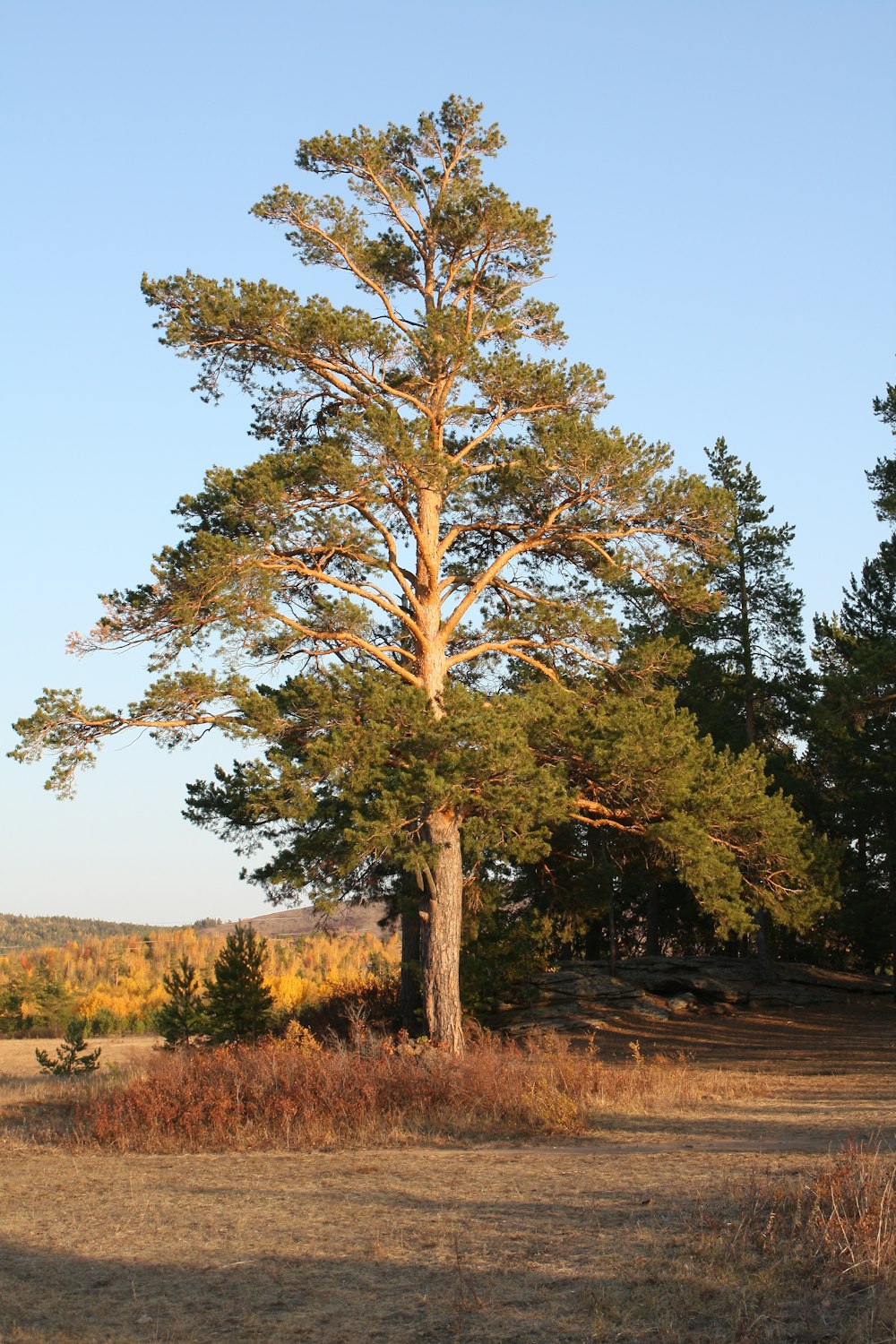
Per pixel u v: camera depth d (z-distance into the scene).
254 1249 9.49
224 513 23.58
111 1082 20.77
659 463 25.36
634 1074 20.34
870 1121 15.47
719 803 24.83
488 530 27.42
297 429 27.53
